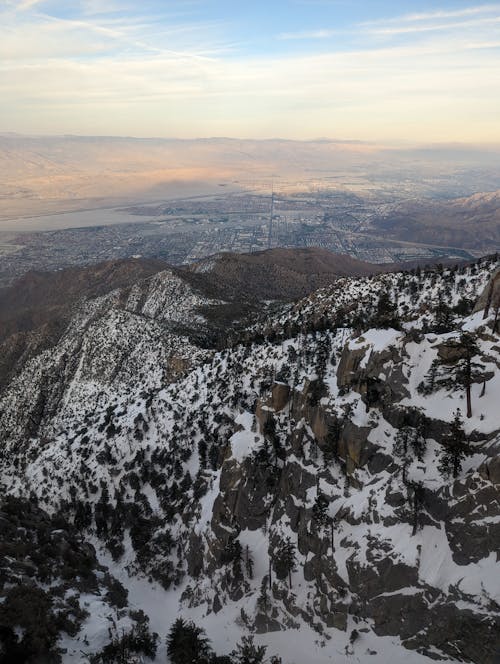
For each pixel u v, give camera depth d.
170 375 196.00
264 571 85.75
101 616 78.81
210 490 112.19
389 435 83.06
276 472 95.25
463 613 63.84
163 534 112.12
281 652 74.50
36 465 164.88
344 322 161.75
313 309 195.25
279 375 130.75
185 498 118.31
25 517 116.69
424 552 70.25
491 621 61.81
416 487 73.62
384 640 68.69
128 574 106.81
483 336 84.69
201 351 197.12
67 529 124.56
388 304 144.25
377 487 79.31
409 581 69.25
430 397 82.38
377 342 92.75
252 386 140.12
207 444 130.75
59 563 93.50
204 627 84.12
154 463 137.12
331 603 74.62
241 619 81.94
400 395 84.31
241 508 94.69
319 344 134.25
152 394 173.38
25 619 69.19
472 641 62.34
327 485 86.44
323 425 91.19
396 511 75.00
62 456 159.88
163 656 75.94
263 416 104.44
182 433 140.25
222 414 135.88
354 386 92.62
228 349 173.62
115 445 148.75
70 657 67.00
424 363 86.19
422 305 139.00
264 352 151.00
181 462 132.12
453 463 72.94
